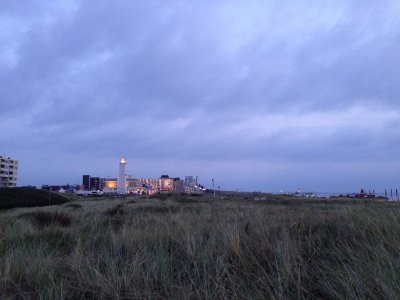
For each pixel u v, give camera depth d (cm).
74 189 15788
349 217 629
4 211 2809
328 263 397
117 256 523
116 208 2136
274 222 706
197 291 348
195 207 1958
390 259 350
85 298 378
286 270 367
